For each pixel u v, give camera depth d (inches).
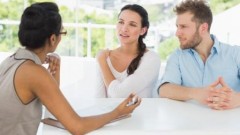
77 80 109.7
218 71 64.1
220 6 268.7
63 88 104.7
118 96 67.1
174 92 56.7
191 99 55.9
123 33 71.6
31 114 41.6
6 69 41.4
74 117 39.6
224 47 65.6
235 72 64.5
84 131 39.3
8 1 205.9
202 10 62.7
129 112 45.0
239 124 42.4
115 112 43.0
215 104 50.1
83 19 214.2
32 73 39.5
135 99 46.8
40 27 41.1
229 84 64.3
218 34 134.6
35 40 41.6
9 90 40.0
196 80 64.4
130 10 71.6
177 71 64.4
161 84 61.1
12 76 40.1
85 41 138.7
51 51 44.1
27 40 41.6
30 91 40.1
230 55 64.8
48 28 41.4
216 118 45.2
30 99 40.7
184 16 63.2
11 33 140.0
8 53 135.0
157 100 56.6
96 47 138.9
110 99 57.5
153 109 50.1
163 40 136.3
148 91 70.3
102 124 40.4
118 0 207.6
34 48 42.5
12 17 207.0
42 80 39.4
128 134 39.2
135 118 44.8
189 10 63.0
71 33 136.4
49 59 54.3
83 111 48.2
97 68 73.1
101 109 49.4
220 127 41.0
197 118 45.1
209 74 64.3
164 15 223.1
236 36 135.2
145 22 72.5
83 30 138.0
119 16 73.2
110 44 137.5
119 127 40.8
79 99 57.2
